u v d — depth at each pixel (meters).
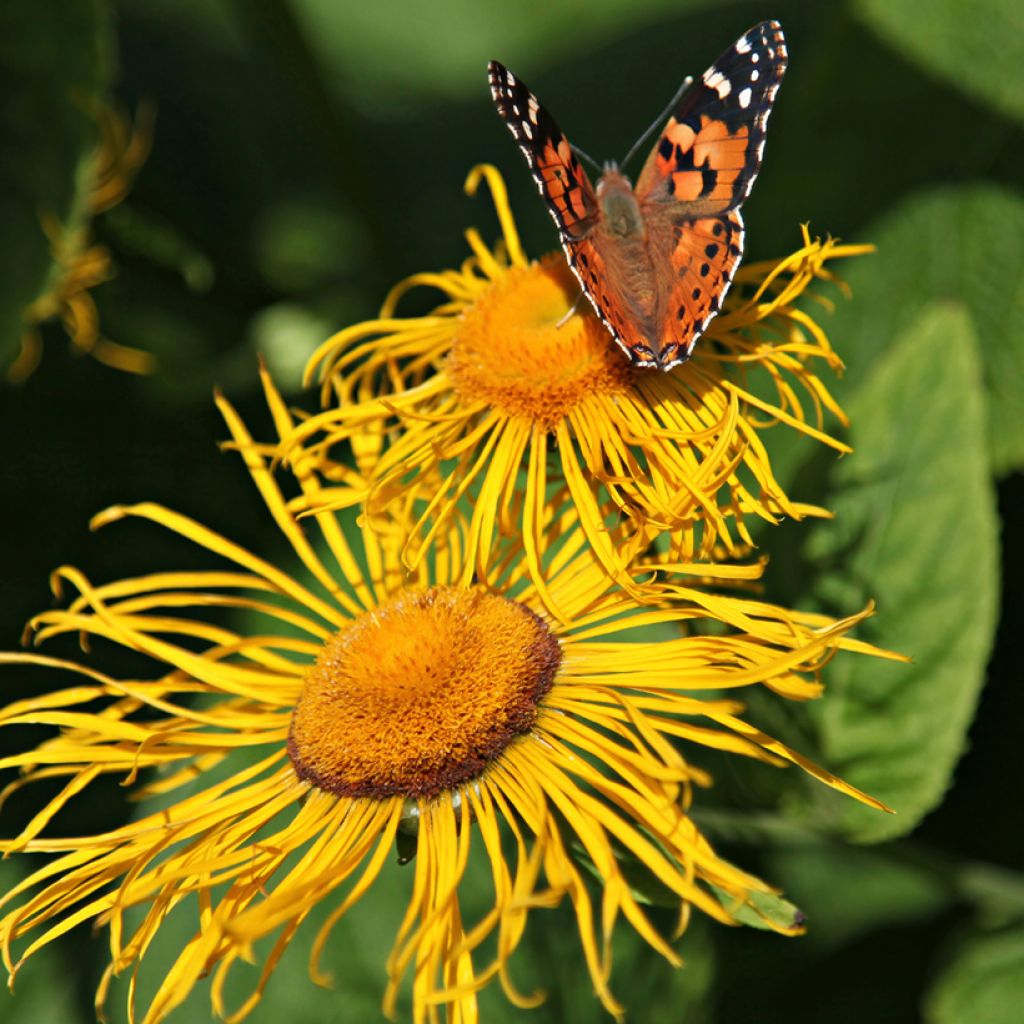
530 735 0.57
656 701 0.56
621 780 0.62
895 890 0.68
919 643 0.60
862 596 0.61
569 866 0.54
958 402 0.61
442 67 0.93
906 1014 0.66
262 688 0.59
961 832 0.67
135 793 0.58
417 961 0.55
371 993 0.66
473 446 0.58
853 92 0.68
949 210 0.67
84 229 0.70
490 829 0.56
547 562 0.61
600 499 0.59
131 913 0.66
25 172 0.70
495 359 0.58
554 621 0.58
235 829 0.57
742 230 0.57
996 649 0.67
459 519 0.60
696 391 0.58
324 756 0.57
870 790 0.60
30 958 0.67
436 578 0.60
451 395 0.59
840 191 0.68
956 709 0.60
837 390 0.66
